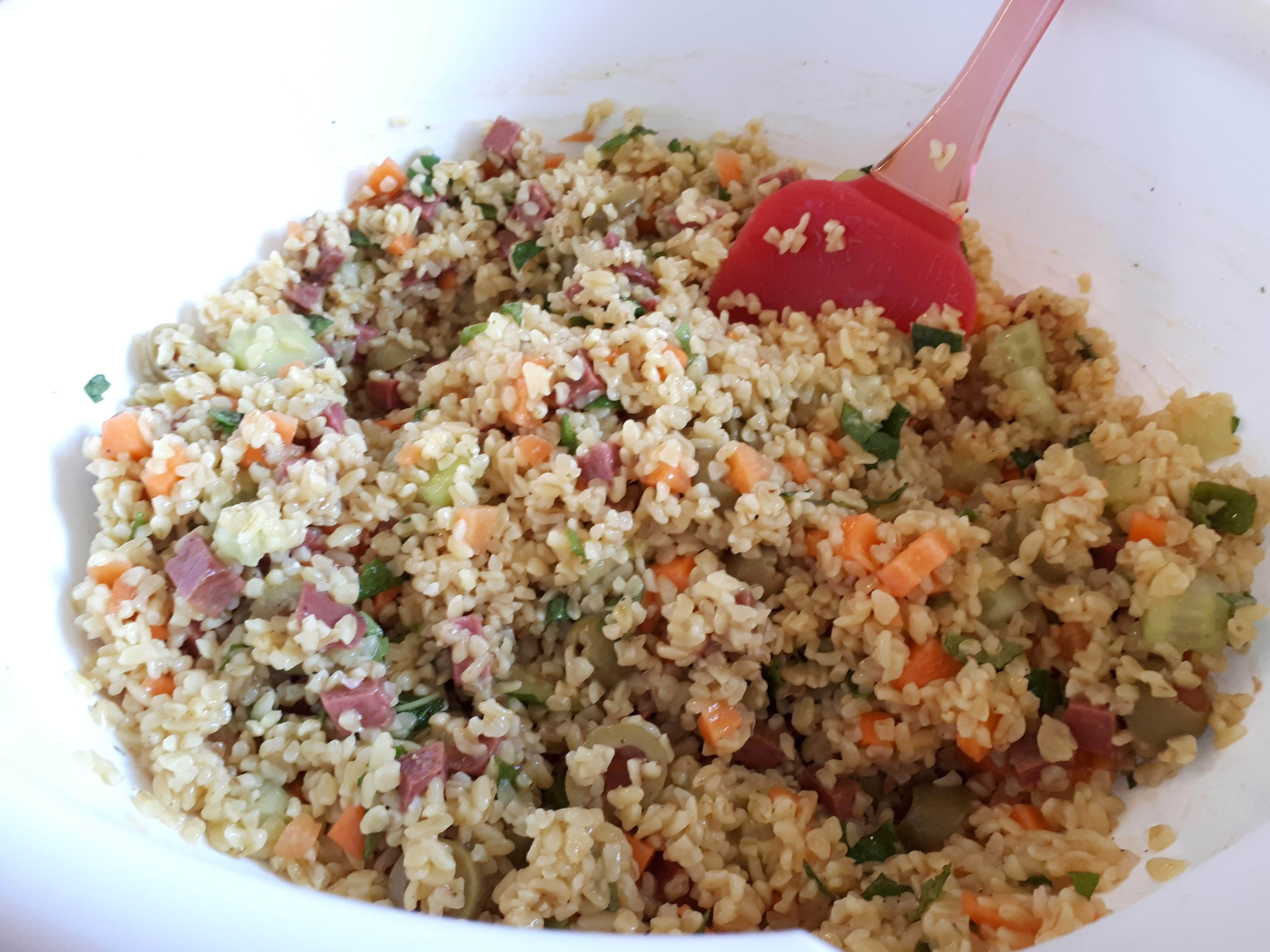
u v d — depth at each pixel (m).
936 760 0.18
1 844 0.10
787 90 0.23
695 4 0.22
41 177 0.16
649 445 0.18
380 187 0.21
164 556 0.16
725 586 0.17
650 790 0.17
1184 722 0.16
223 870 0.10
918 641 0.17
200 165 0.19
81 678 0.15
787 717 0.18
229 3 0.18
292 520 0.17
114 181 0.17
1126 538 0.18
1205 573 0.17
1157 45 0.19
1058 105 0.20
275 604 0.16
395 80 0.21
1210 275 0.19
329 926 0.10
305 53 0.19
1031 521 0.18
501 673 0.17
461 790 0.16
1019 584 0.18
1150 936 0.11
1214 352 0.19
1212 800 0.15
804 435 0.20
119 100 0.17
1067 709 0.17
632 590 0.18
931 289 0.21
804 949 0.10
